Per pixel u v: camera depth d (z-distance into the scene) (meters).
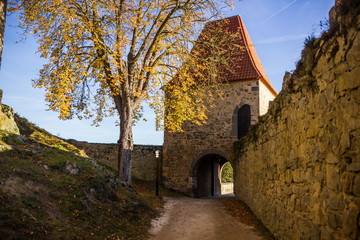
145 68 12.18
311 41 4.52
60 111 10.55
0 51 4.89
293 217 5.39
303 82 4.85
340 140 3.45
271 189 7.44
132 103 13.14
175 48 13.59
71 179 7.98
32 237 5.06
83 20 11.09
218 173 25.19
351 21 3.17
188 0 12.38
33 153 8.70
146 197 13.34
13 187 6.30
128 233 7.40
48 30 11.48
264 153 8.36
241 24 21.45
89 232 6.36
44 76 11.18
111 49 11.68
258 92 18.50
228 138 18.80
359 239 2.99
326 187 3.87
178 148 20.02
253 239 7.21
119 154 12.74
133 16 11.91
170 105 14.30
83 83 12.20
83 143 19.53
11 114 11.86
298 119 5.16
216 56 14.68
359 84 3.01
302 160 4.94
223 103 19.22
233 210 11.63
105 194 8.61
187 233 8.15
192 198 17.59
